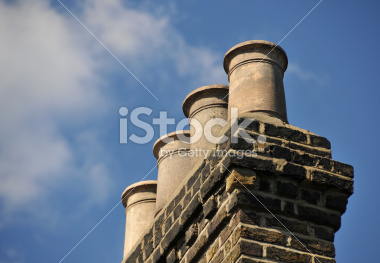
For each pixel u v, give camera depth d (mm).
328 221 7859
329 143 8258
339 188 7996
